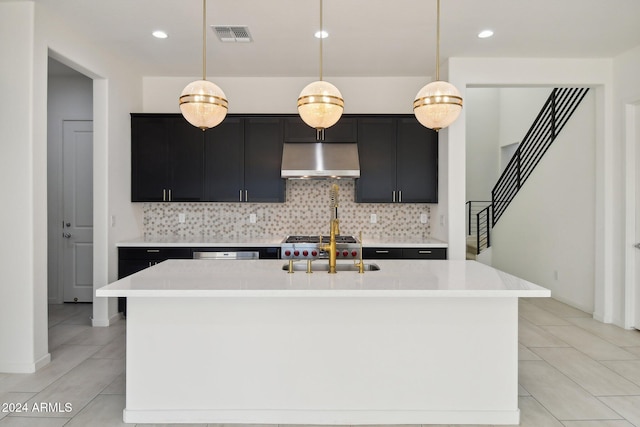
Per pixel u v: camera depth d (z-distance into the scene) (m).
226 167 4.81
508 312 2.46
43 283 3.22
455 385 2.46
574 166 4.84
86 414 2.51
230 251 4.43
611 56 4.23
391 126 4.79
